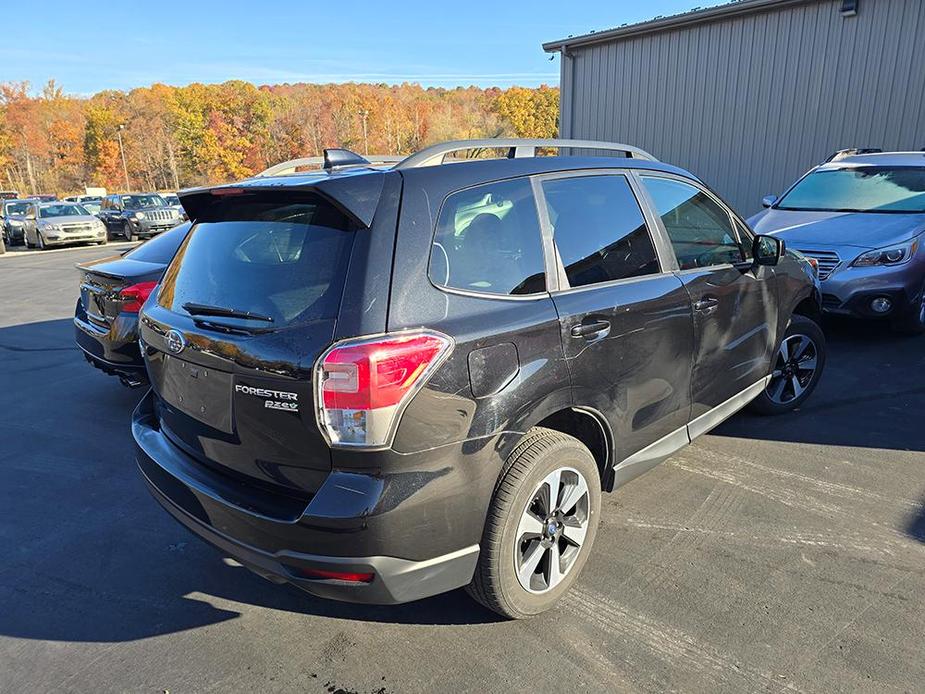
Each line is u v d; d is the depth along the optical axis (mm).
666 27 12102
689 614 2539
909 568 2779
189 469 2475
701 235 3385
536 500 2432
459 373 2104
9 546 3223
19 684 2309
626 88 13133
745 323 3594
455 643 2445
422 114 132250
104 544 3234
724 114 11836
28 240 22688
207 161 113438
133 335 4539
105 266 4855
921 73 9641
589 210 2789
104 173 105438
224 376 2236
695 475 3670
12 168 101875
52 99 115250
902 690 2129
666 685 2189
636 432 2877
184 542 3242
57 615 2693
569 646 2395
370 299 2002
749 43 11305
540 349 2348
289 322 2084
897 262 5797
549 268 2521
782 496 3418
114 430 4742
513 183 2518
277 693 2240
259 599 2775
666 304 2934
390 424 1973
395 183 2199
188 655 2441
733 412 3676
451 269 2213
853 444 4008
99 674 2352
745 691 2150
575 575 2633
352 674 2314
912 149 9906
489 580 2334
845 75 10359
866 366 5453
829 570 2785
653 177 3203
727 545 2996
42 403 5344
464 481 2154
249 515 2145
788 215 6941
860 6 9992
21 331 8234
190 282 2543
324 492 2014
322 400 1971
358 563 2010
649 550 2975
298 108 128125
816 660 2271
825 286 5977
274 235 2334
